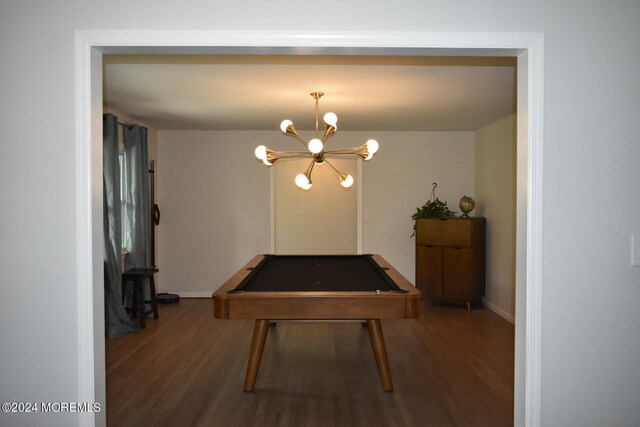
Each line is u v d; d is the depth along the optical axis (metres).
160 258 6.52
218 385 3.45
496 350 4.27
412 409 3.06
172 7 1.77
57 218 1.77
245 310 3.04
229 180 6.48
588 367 1.82
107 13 1.76
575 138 1.80
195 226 6.51
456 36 1.78
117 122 4.86
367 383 3.50
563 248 1.81
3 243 1.78
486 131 6.05
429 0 1.78
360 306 3.03
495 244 5.78
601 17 1.80
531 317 1.81
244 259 6.51
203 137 6.46
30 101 1.76
